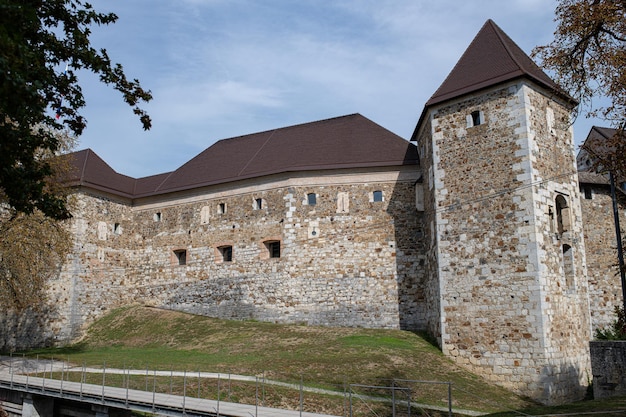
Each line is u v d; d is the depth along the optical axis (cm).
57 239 2480
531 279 1884
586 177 2822
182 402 1506
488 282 1977
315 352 2141
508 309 1916
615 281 2733
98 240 3209
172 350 2494
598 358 1666
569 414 1230
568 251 2067
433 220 2275
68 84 1270
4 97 816
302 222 2834
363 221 2752
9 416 1892
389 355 2033
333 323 2688
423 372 1891
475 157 2095
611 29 1483
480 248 2020
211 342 2533
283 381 1767
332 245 2770
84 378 1914
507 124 2034
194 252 3181
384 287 2655
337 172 2836
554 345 1856
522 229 1934
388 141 2916
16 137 980
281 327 2670
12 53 786
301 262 2800
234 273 2997
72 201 2577
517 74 2011
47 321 2995
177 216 3300
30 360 2420
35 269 2472
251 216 3002
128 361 2244
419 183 2631
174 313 3097
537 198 1950
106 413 1619
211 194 3188
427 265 2489
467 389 1778
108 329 3003
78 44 1235
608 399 1463
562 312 1934
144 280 3338
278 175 2939
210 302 3044
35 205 1143
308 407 1538
